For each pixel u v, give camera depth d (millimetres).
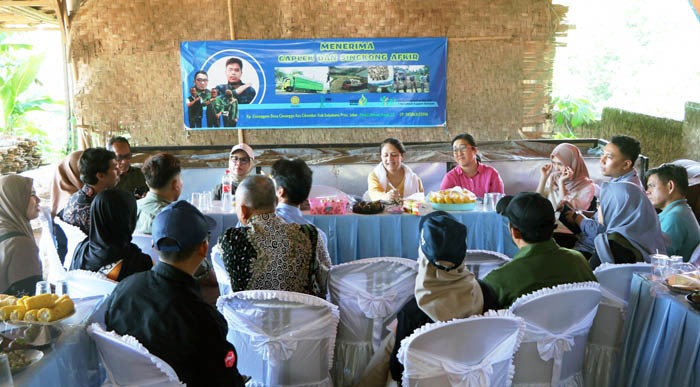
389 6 6348
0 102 10430
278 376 2635
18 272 3410
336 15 6359
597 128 10188
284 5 6344
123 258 2855
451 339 2188
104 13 6363
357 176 6531
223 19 6359
